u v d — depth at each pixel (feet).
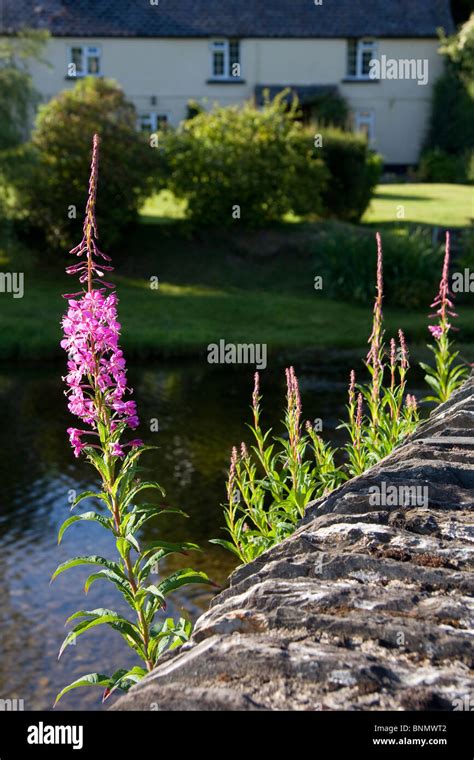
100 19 131.95
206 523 33.71
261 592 7.12
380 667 5.91
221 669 5.95
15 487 38.14
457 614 6.68
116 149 86.58
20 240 89.81
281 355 65.16
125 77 132.57
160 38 131.95
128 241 91.81
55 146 85.61
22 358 65.36
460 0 159.84
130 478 12.70
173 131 93.86
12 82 85.15
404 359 18.67
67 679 23.03
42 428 47.65
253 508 16.39
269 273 88.02
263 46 133.90
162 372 61.62
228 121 93.66
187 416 49.75
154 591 12.19
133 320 72.02
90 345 12.56
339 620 6.56
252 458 41.57
